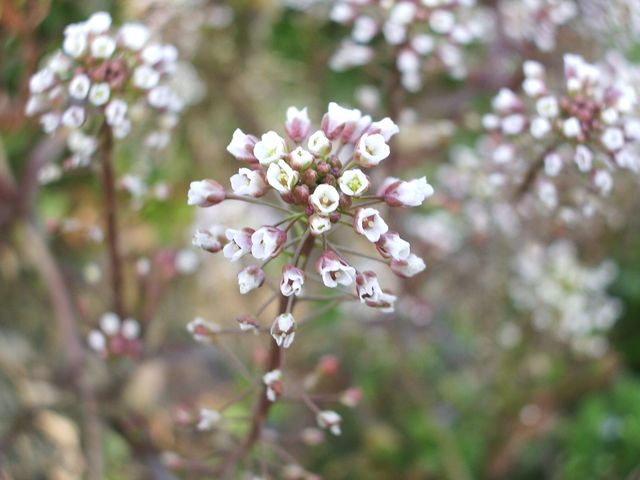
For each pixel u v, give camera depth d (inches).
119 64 2.4
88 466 3.3
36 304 3.8
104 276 3.9
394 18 3.1
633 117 2.8
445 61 3.4
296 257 1.9
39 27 3.7
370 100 3.5
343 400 2.5
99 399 3.5
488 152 3.3
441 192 3.8
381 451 3.8
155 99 2.5
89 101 2.5
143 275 3.2
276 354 2.2
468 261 4.0
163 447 3.5
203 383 4.0
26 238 3.6
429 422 3.9
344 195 1.8
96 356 3.6
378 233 1.8
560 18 3.7
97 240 3.0
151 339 3.7
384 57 3.4
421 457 3.9
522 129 2.8
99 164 2.8
